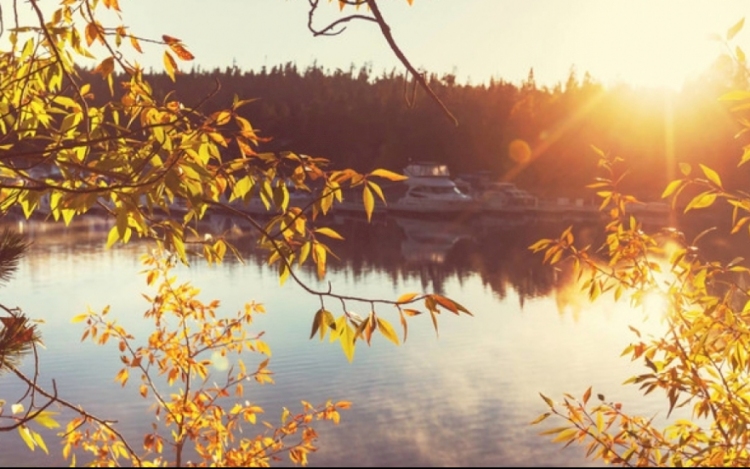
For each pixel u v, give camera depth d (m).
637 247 4.25
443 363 20.19
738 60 3.37
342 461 13.97
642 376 3.93
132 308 27.58
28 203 2.61
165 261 5.96
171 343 5.97
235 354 20.00
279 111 93.31
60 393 16.91
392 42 2.32
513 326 25.22
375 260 43.47
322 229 2.62
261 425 14.97
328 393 17.36
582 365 20.11
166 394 16.62
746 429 3.68
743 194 3.75
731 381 3.94
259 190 2.59
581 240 50.06
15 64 2.90
